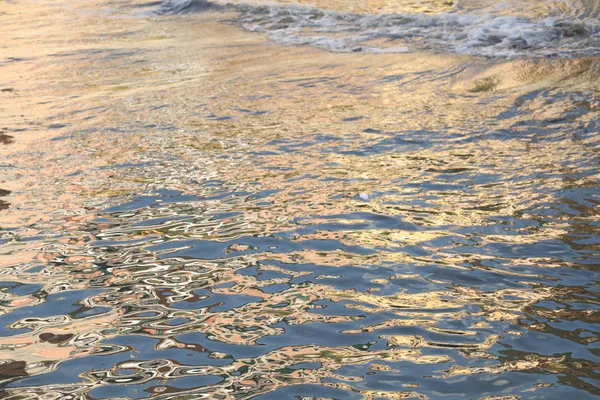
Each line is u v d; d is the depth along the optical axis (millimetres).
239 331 3543
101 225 4914
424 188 5348
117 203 5285
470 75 8031
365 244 4496
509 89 7500
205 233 4723
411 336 3461
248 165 5953
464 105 7230
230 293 3930
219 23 11617
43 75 9305
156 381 3125
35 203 5352
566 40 8789
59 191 5574
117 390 3062
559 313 3629
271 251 4434
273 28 11086
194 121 7230
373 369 3191
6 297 3973
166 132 6930
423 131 6582
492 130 6508
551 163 5684
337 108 7422
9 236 4785
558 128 6426
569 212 4824
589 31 9016
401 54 9070
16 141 6883
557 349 3309
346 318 3646
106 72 9336
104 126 7211
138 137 6828
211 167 5945
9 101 8273
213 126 7043
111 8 13320
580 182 5285
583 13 9672
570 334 3432
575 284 3918
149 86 8602
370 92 7887
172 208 5156
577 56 8086
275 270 4188
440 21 10344
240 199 5270
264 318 3666
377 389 3037
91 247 4578
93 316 3734
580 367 3158
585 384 3033
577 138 6176
